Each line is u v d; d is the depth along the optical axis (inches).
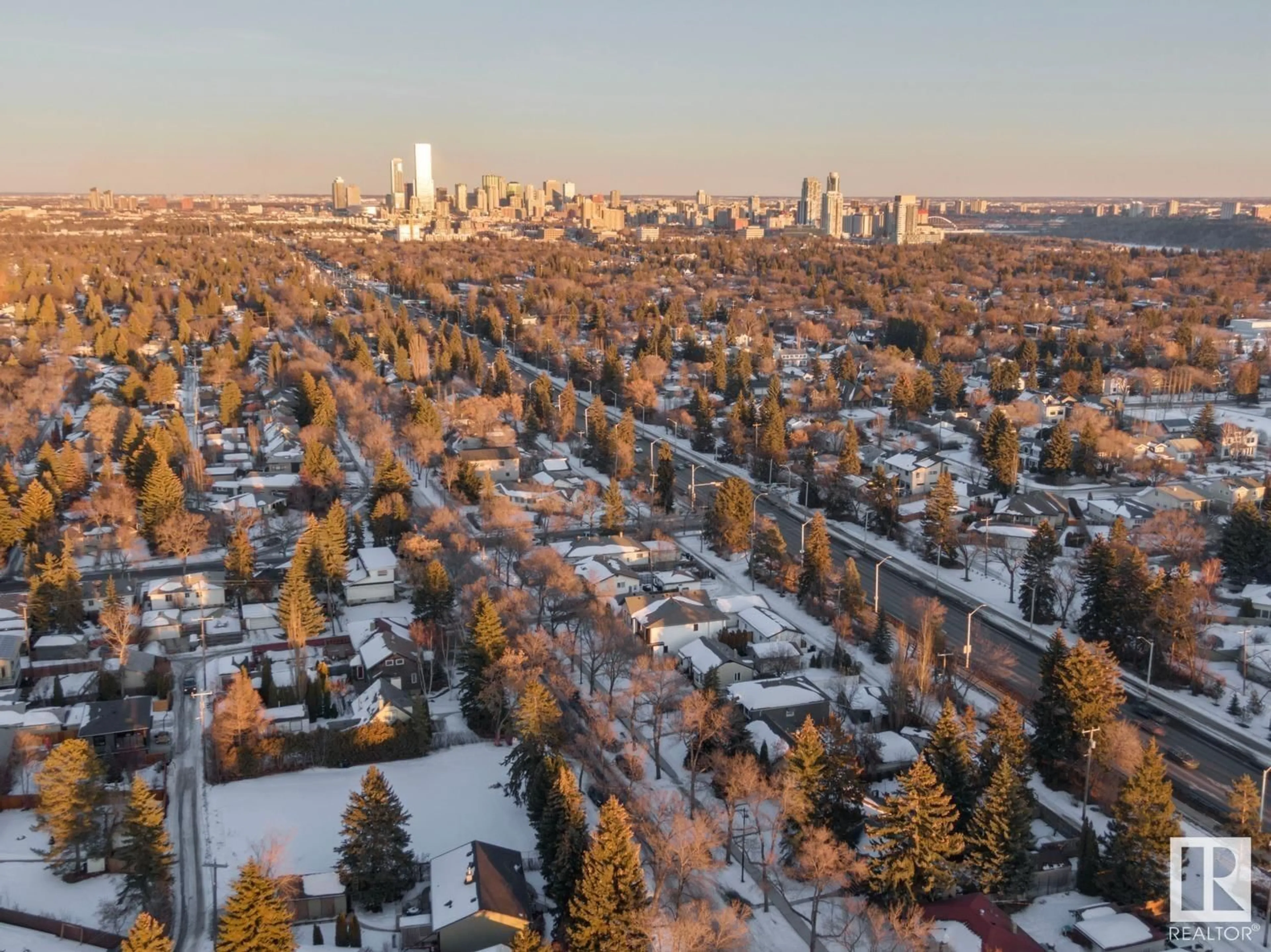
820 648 4574.3
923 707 3880.4
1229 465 7554.1
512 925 2728.8
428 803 3435.0
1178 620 4296.3
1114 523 5452.8
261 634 4741.6
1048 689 3580.2
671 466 6560.0
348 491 6747.1
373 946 2785.4
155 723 3878.0
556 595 4741.6
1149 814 2883.9
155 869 2888.8
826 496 6525.6
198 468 6569.9
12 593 4968.0
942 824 2847.0
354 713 3907.5
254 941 2516.0
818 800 3090.6
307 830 3287.4
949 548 5590.6
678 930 2556.6
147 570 5462.6
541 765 3238.2
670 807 3221.0
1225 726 3917.3
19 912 2802.7
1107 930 2746.1
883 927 2664.9
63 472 6368.1
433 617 4547.2
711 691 3651.6
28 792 3472.0
